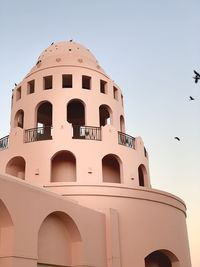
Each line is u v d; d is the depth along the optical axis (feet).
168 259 73.41
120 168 72.28
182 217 73.92
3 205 41.04
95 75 81.15
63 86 84.38
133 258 59.47
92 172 67.41
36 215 45.34
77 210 53.31
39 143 69.72
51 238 50.08
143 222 63.26
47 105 86.07
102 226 58.03
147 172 78.33
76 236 52.90
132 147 76.07
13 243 40.91
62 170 71.51
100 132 73.31
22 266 41.27
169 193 69.92
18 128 73.10
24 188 44.52
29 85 81.30
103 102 79.36
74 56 84.79
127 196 63.41
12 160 71.97
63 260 51.16
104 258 56.29
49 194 48.73
